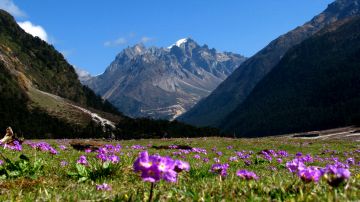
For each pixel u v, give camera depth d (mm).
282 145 48781
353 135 98125
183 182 9211
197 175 10359
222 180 8789
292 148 45656
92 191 7797
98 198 7070
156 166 5219
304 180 6727
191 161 20375
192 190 7367
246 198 6715
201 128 115000
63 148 24719
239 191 7305
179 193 7098
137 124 104812
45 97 179500
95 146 26891
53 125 136125
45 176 10500
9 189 8430
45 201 6922
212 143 50688
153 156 5391
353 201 5781
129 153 21266
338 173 5836
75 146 26984
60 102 178750
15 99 143500
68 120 153000
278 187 7301
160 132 105000
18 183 9047
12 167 10453
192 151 29078
